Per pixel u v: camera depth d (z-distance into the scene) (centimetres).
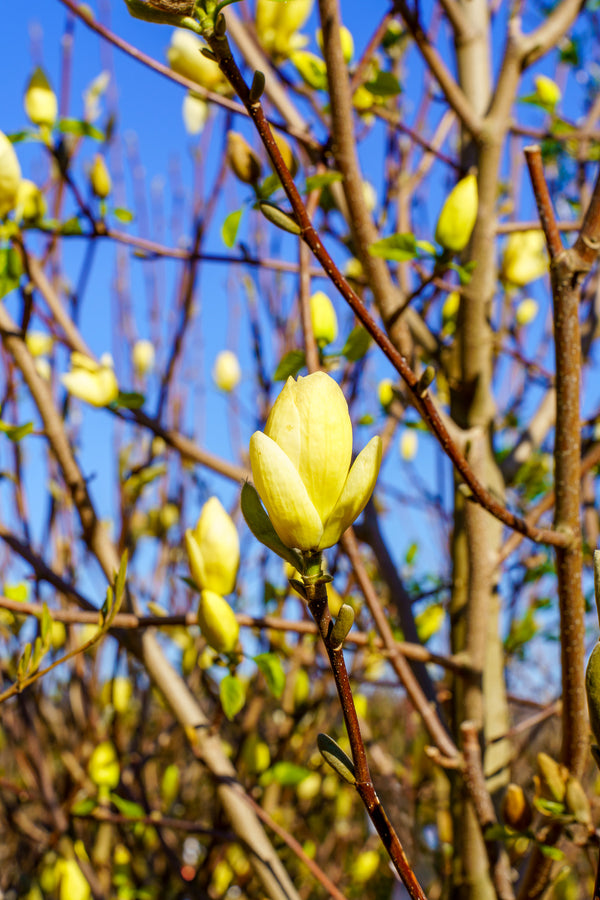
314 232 93
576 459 98
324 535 83
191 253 135
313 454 84
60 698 219
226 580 112
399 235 109
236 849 186
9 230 122
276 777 131
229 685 111
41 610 110
